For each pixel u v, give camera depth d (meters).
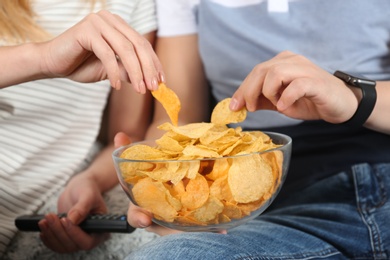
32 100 1.25
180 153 0.87
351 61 1.22
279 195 1.22
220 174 0.83
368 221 1.09
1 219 1.20
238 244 0.94
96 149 1.45
